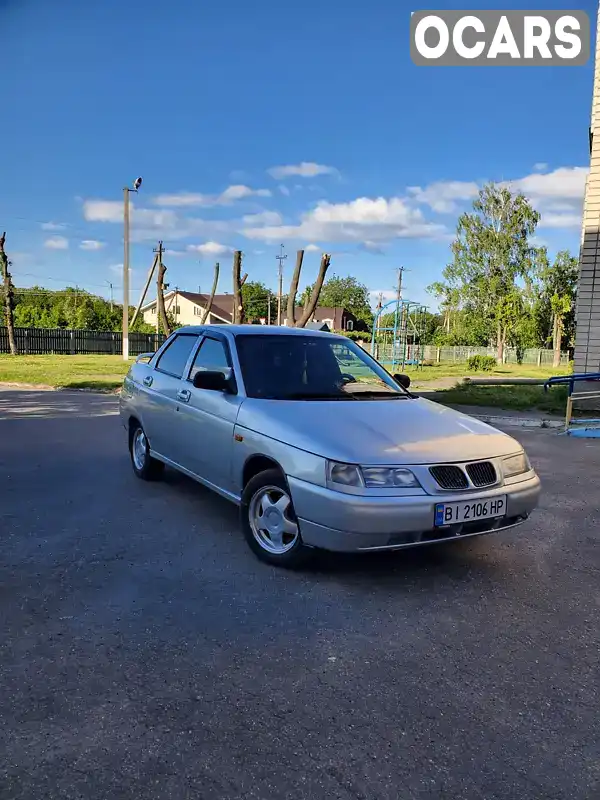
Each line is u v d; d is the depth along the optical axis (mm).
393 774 2225
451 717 2574
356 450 3758
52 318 55688
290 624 3359
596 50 12766
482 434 4285
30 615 3379
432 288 63250
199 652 3039
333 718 2543
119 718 2502
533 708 2656
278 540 4164
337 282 122562
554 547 4785
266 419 4262
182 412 5316
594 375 11414
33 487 6141
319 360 5230
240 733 2430
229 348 5082
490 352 59688
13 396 14836
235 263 23156
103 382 18016
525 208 58594
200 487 6242
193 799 2078
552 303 52750
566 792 2158
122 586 3795
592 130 12844
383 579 4031
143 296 60156
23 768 2199
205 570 4082
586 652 3158
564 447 9484
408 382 5656
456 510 3744
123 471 6906
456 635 3303
